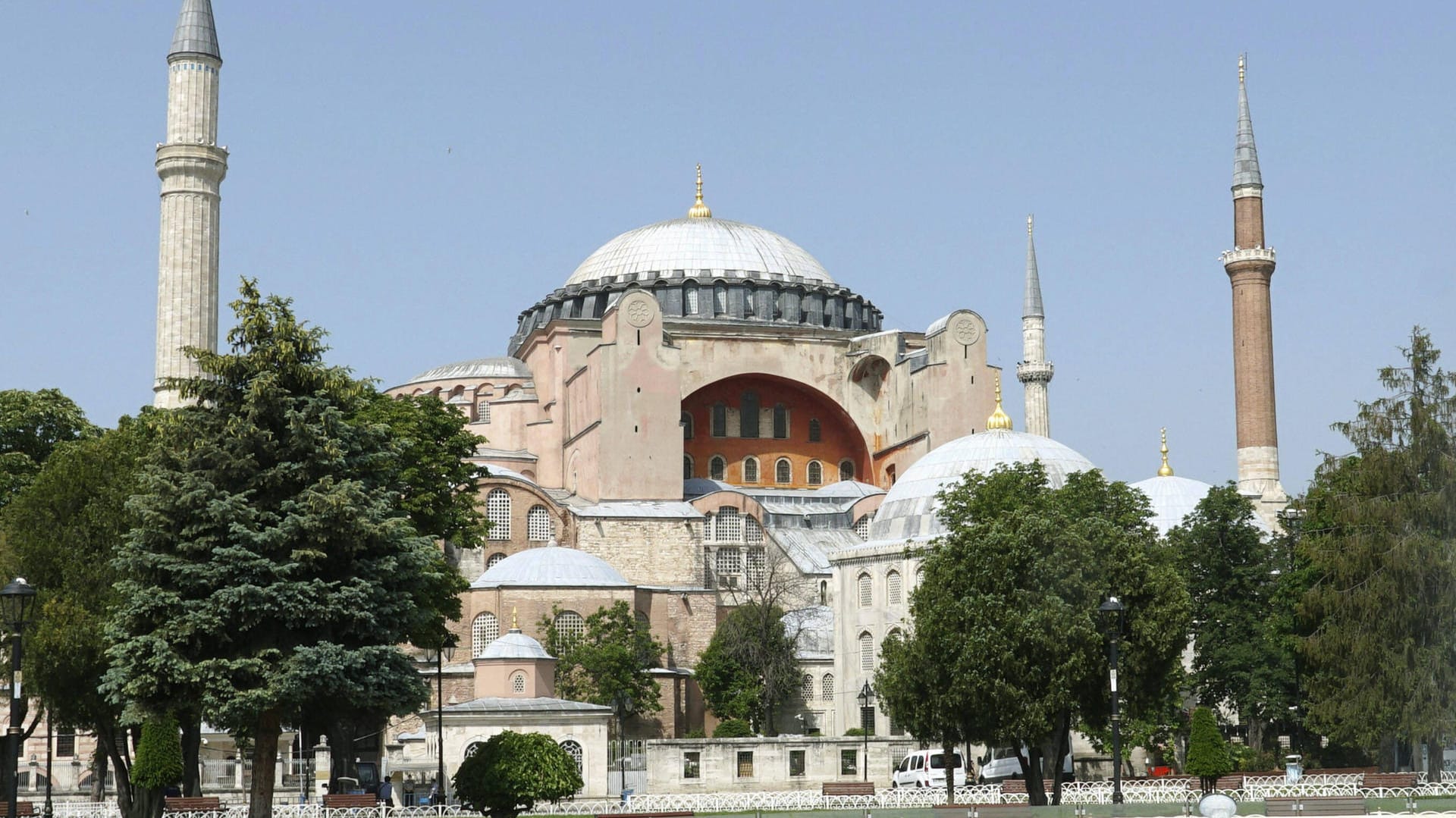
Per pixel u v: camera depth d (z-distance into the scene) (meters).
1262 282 102.19
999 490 68.50
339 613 42.53
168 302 93.62
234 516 42.53
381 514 43.88
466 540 68.69
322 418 43.50
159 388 92.81
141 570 42.88
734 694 97.31
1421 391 62.62
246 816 51.75
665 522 108.44
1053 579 52.19
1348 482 63.34
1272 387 101.81
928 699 54.75
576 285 127.50
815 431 123.06
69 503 54.16
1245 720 74.19
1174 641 53.03
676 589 103.94
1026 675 51.28
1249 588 74.69
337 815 53.19
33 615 52.25
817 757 78.81
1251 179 103.31
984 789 62.72
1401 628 59.66
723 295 123.25
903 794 64.56
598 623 95.69
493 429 122.06
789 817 49.28
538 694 85.38
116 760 53.34
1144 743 71.62
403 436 63.72
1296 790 58.25
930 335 114.69
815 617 104.44
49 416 82.50
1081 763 77.00
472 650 96.88
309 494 42.38
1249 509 76.38
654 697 94.38
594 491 110.81
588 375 113.62
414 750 82.38
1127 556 53.28
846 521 115.12
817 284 126.44
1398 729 58.97
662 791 76.25
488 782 48.94
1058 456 91.25
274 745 43.72
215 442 43.09
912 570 87.44
